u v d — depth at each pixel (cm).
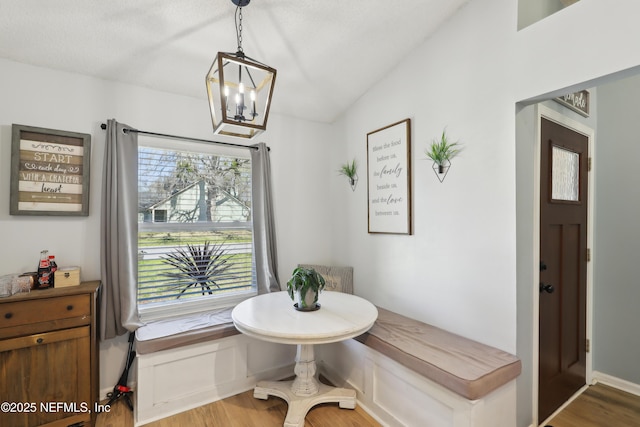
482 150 190
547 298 201
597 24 144
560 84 156
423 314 228
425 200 226
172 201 252
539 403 193
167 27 191
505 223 178
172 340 202
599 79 146
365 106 282
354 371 226
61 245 210
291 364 257
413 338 198
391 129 253
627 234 231
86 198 214
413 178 236
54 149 207
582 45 149
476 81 193
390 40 223
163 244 246
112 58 210
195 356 214
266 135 292
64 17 176
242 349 233
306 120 314
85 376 186
